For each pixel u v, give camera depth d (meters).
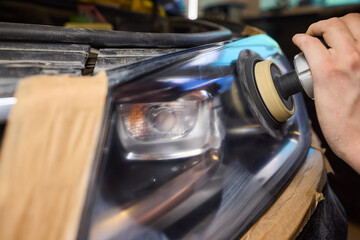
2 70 0.56
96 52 0.83
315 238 0.71
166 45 0.96
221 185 0.65
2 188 0.40
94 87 0.49
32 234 0.43
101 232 0.51
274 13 4.44
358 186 1.73
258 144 0.76
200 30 2.29
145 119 0.57
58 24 2.46
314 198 0.72
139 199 0.56
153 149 0.58
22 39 0.74
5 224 0.41
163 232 0.56
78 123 0.46
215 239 0.57
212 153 0.65
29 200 0.42
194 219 0.59
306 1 4.05
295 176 0.80
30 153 0.42
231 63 0.76
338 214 0.89
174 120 0.60
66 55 0.72
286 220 0.64
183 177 0.61
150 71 0.59
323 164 0.91
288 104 0.79
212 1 5.45
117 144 0.54
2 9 2.20
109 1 2.60
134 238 0.53
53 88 0.45
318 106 0.58
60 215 0.44
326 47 0.60
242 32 1.91
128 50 0.87
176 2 3.52
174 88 0.60
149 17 2.75
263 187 0.70
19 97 0.43
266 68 0.74
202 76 0.65
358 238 1.50
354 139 0.55
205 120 0.64
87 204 0.46
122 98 0.54
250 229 0.62
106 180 0.51
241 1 5.04
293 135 0.93
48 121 0.44
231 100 0.71
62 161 0.44
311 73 0.61
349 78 0.53
